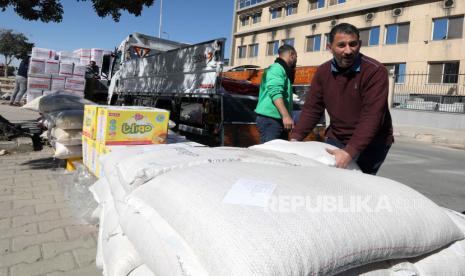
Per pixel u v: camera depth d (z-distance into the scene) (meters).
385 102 2.71
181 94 7.04
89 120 4.08
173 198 1.60
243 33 40.84
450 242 1.74
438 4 24.44
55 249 2.97
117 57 11.92
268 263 1.16
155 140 3.83
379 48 27.78
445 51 24.06
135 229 1.73
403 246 1.51
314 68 6.95
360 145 2.61
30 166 5.59
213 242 1.28
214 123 6.02
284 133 4.28
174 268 1.36
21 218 3.55
